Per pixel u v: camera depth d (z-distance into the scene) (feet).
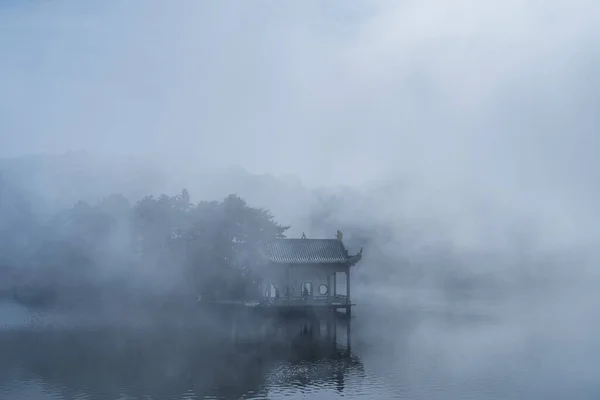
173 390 130.93
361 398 126.11
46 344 183.62
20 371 147.33
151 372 147.33
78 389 131.34
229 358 165.48
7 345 181.47
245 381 139.54
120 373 146.30
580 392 130.82
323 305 252.42
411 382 139.13
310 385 136.15
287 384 137.08
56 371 147.43
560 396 127.95
